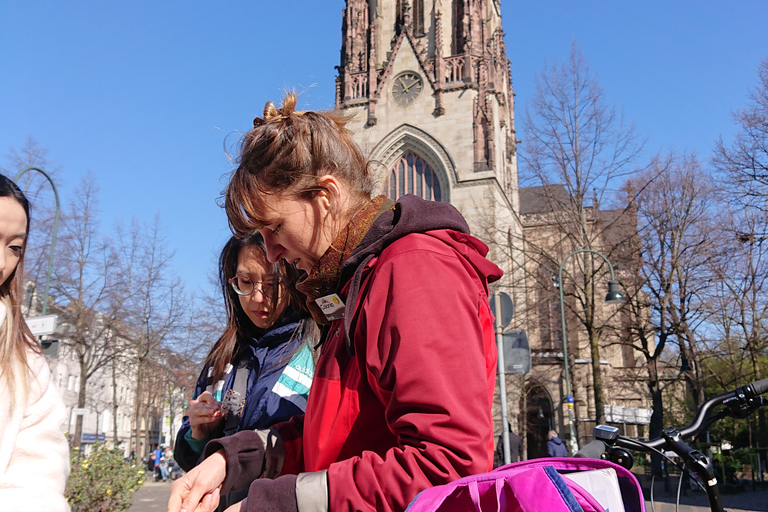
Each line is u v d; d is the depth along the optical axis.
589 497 1.45
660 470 19.19
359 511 1.36
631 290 32.50
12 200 2.31
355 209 1.91
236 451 1.82
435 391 1.39
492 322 1.79
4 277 2.32
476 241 1.72
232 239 3.28
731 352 30.95
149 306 37.69
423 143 48.84
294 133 1.86
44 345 16.47
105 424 72.81
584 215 30.69
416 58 50.28
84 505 8.84
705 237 29.38
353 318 1.70
